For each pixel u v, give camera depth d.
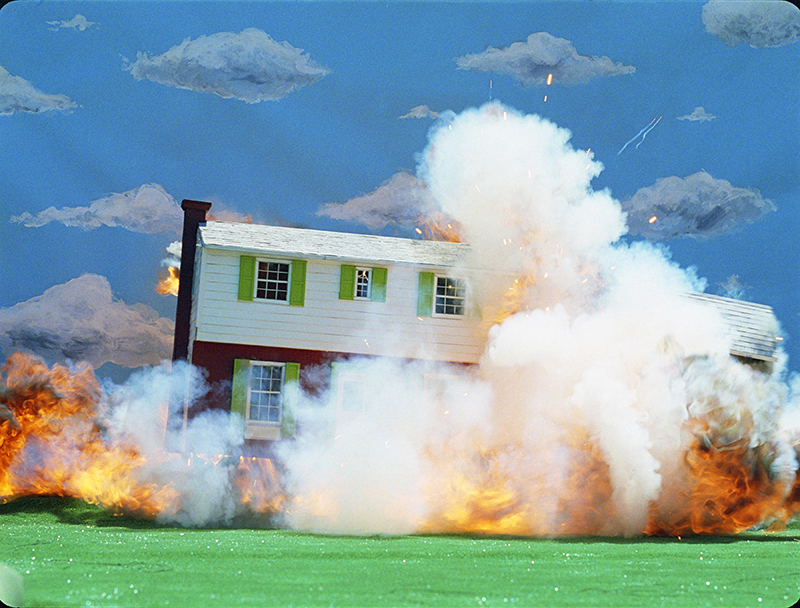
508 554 9.58
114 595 6.80
